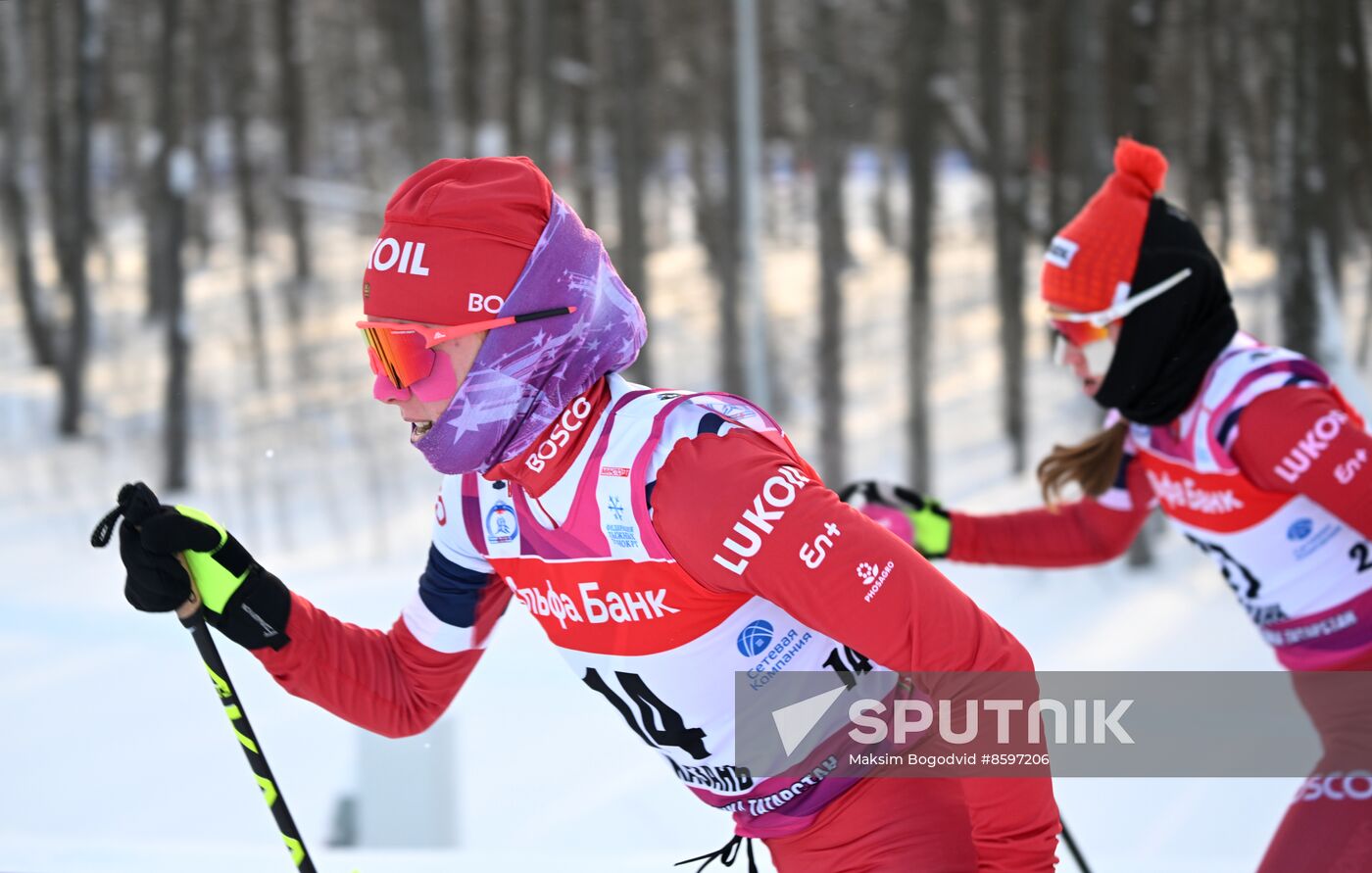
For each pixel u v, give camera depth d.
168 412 41.69
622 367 6.03
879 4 51.28
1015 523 9.87
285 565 32.81
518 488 6.03
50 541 34.47
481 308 5.71
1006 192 40.12
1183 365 8.63
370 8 66.25
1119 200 8.81
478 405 5.78
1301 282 24.33
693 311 65.06
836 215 34.31
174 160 42.22
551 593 6.12
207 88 54.06
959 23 49.53
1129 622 22.97
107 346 60.09
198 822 13.94
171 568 6.47
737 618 5.90
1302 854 8.20
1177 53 45.19
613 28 41.00
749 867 6.57
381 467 43.00
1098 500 9.84
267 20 62.72
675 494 5.59
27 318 57.53
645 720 6.27
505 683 18.19
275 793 6.74
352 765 15.63
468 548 6.55
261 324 50.84
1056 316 9.00
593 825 13.63
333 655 6.84
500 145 63.47
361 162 74.44
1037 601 24.72
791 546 5.50
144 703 17.92
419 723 7.13
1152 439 9.03
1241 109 44.59
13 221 57.06
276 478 41.06
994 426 46.12
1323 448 7.99
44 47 57.72
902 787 6.24
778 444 5.88
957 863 6.11
